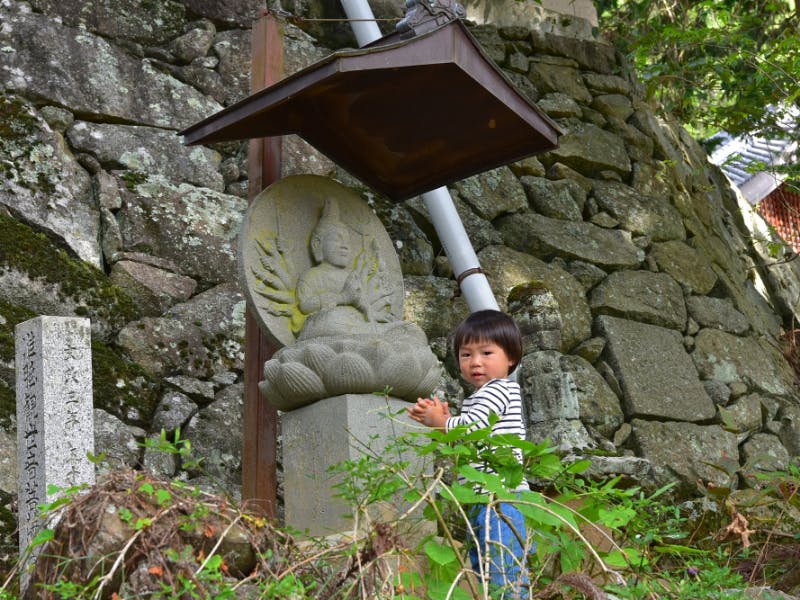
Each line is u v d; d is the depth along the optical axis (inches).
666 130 348.5
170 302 221.0
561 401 210.8
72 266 210.5
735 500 213.2
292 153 257.1
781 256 372.5
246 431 169.8
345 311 161.9
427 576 117.6
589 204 304.2
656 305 293.3
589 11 352.5
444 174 190.9
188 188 236.8
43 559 106.0
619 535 135.2
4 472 183.9
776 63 308.3
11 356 194.4
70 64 234.8
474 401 137.5
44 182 216.8
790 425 302.5
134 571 98.9
